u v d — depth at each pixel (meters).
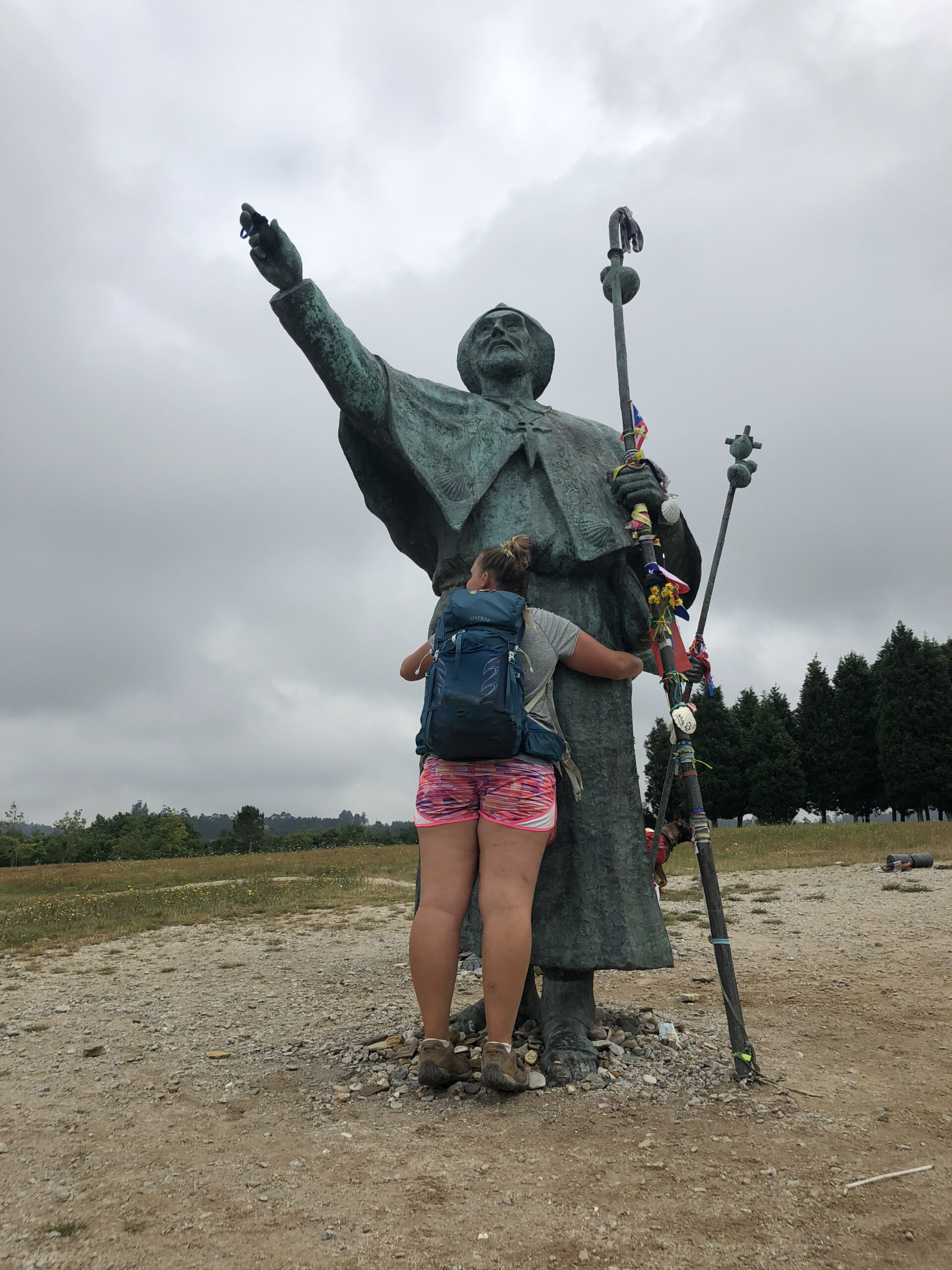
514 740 2.82
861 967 5.34
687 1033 3.66
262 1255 1.82
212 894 12.23
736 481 4.39
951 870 10.66
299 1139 2.53
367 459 3.92
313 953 6.84
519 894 2.84
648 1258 1.78
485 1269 1.75
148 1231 1.95
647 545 3.66
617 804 3.53
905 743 41.91
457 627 2.96
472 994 4.96
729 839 20.17
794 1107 2.71
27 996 5.25
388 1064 3.29
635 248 4.24
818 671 49.28
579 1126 2.56
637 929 3.39
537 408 4.11
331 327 3.29
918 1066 3.21
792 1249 1.81
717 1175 2.19
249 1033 4.05
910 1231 1.89
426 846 2.98
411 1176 2.21
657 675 4.09
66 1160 2.42
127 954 7.09
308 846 55.03
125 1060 3.62
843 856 13.48
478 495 3.68
